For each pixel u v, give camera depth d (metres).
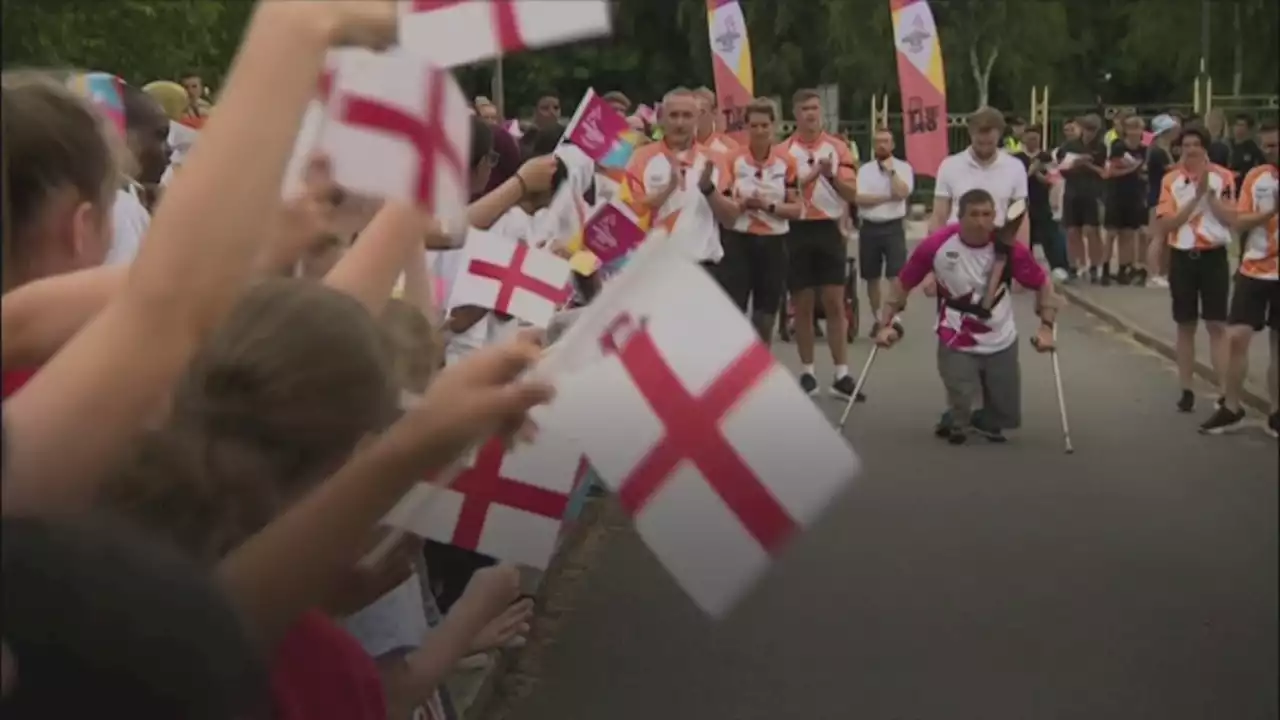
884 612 6.44
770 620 6.34
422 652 2.94
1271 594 6.09
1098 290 20.55
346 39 1.82
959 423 10.68
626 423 2.15
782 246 11.56
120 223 4.18
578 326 2.18
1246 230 10.86
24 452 1.58
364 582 2.38
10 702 1.26
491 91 6.83
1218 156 16.25
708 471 2.12
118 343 1.64
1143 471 9.50
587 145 8.73
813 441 2.12
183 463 1.91
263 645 1.73
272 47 1.77
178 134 6.30
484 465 2.46
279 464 1.97
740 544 2.12
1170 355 15.48
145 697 1.26
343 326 2.05
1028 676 5.59
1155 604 6.16
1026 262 10.65
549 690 5.67
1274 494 8.11
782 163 11.66
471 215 5.09
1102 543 7.31
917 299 20.09
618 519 8.40
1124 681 5.42
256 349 1.98
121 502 1.88
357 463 1.89
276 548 1.86
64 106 2.30
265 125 1.73
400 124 1.95
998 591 6.60
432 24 1.93
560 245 6.82
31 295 2.04
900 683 5.60
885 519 8.04
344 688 2.27
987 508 8.31
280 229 2.36
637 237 6.75
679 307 2.15
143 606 1.28
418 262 3.34
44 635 1.25
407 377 2.52
